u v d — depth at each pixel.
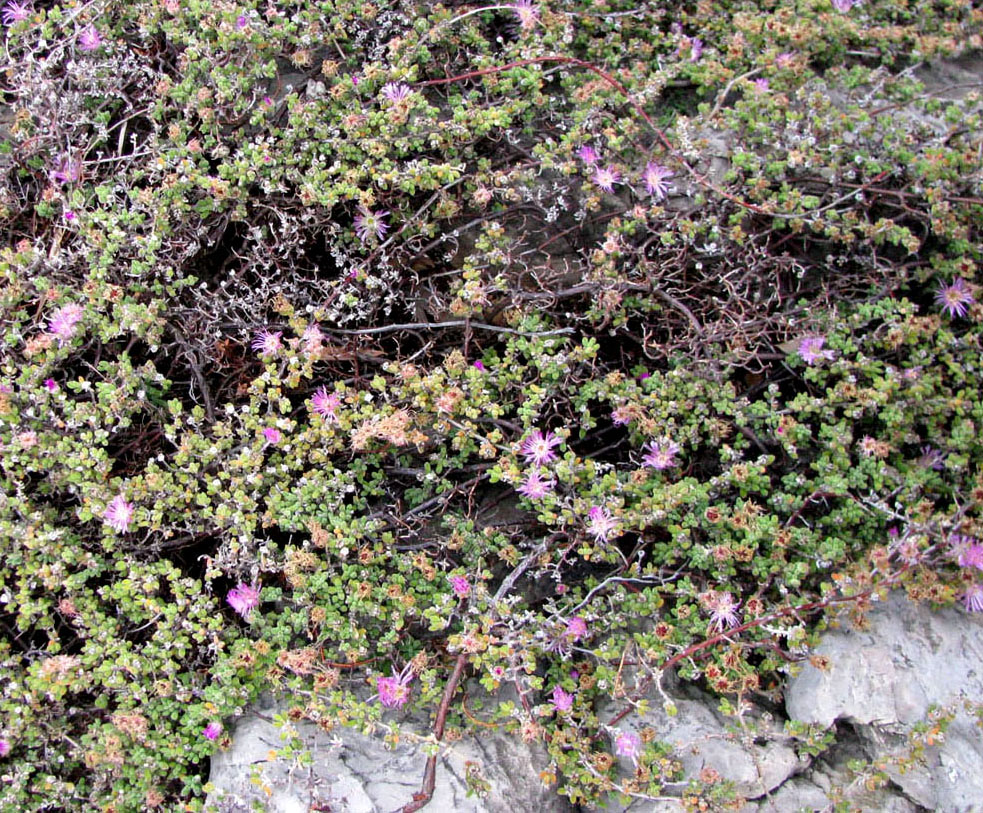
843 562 0.52
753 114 0.60
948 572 0.52
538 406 0.53
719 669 0.49
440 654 0.51
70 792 0.46
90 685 0.47
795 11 0.67
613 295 0.55
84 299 0.51
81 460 0.48
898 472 0.54
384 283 0.55
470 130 0.57
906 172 0.60
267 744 0.47
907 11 0.70
